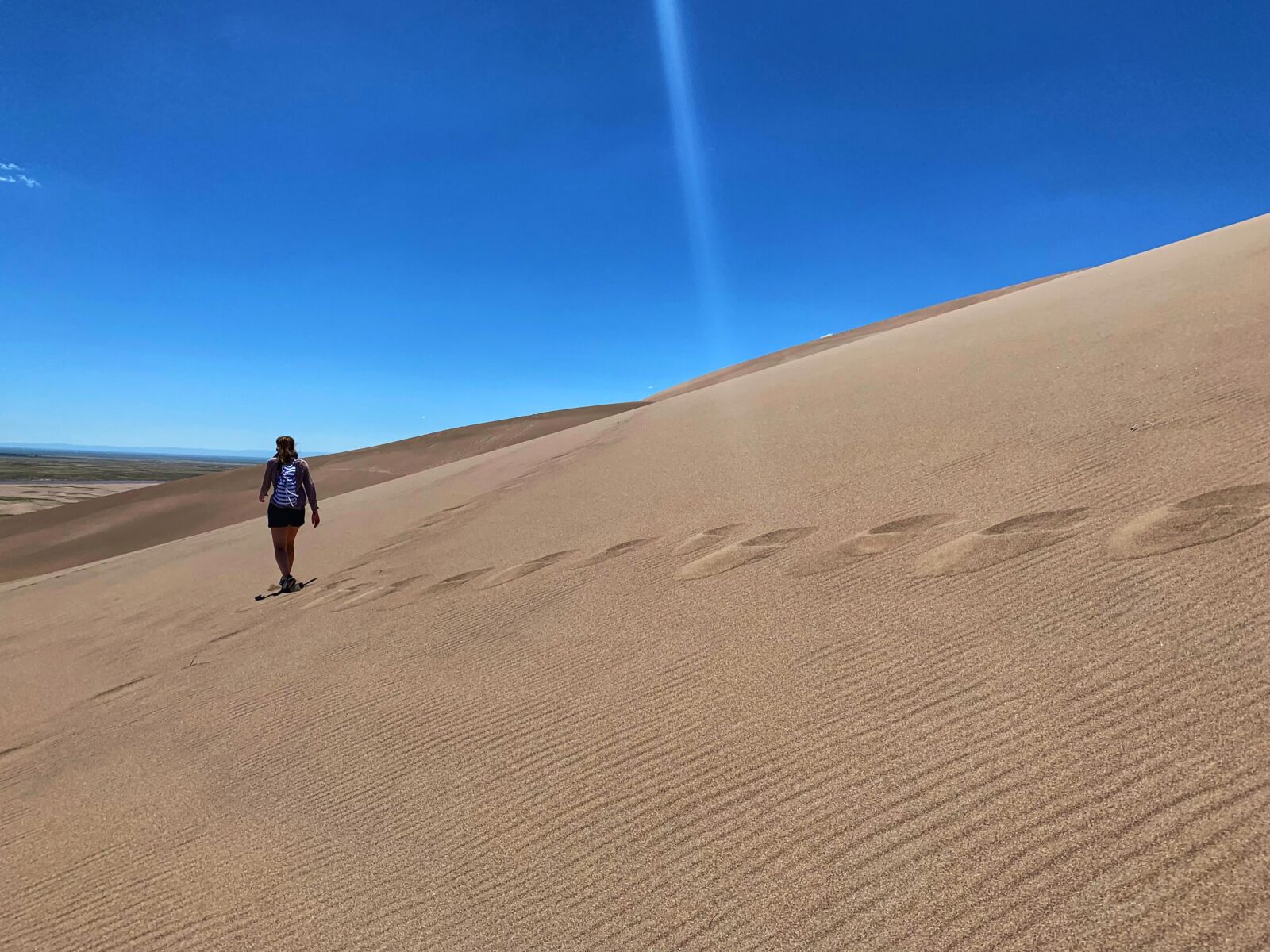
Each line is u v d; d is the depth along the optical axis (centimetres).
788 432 723
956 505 374
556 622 372
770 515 454
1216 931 116
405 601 500
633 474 733
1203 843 133
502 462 1378
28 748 405
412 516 930
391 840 223
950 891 143
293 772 286
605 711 265
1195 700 173
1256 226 1235
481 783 241
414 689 335
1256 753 150
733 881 165
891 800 174
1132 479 334
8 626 884
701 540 439
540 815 214
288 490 686
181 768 319
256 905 209
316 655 430
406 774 260
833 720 216
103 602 907
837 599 301
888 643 251
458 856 206
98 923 224
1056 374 602
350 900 200
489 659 347
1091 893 131
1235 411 379
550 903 177
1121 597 233
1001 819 157
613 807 207
